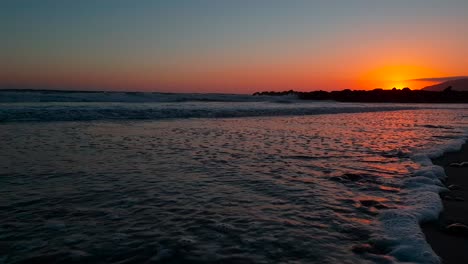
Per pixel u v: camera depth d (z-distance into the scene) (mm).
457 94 73188
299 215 5062
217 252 3920
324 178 7164
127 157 8945
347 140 12766
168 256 3818
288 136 13656
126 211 5109
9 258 3713
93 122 17516
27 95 30359
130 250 3936
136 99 36656
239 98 50062
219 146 10969
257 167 8094
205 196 5863
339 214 5121
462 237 4477
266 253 3918
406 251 3955
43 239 4168
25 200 5504
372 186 6594
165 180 6812
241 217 4953
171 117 21797
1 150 9484
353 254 3922
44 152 9344
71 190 6062
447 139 13523
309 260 3773
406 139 13289
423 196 5949
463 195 6250
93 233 4355
